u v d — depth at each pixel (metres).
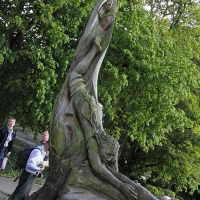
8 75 16.12
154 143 20.98
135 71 17.92
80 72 6.93
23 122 17.12
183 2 23.39
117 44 17.66
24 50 15.24
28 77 15.30
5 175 17.45
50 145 6.74
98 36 7.06
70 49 15.98
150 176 26.53
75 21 15.90
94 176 6.32
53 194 6.39
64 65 15.60
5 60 15.51
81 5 16.27
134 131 19.48
